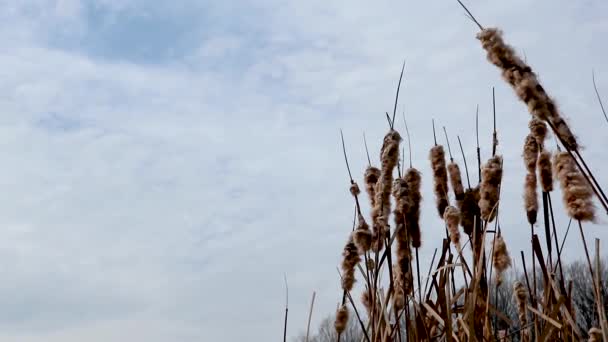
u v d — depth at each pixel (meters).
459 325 4.16
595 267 3.28
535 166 4.20
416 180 4.36
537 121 4.14
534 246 4.15
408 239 4.26
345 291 4.33
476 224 4.36
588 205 3.04
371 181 4.41
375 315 4.29
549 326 3.96
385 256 4.20
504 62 2.79
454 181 4.47
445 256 4.42
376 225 4.25
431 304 4.39
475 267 4.03
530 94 2.74
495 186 4.15
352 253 4.35
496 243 4.37
